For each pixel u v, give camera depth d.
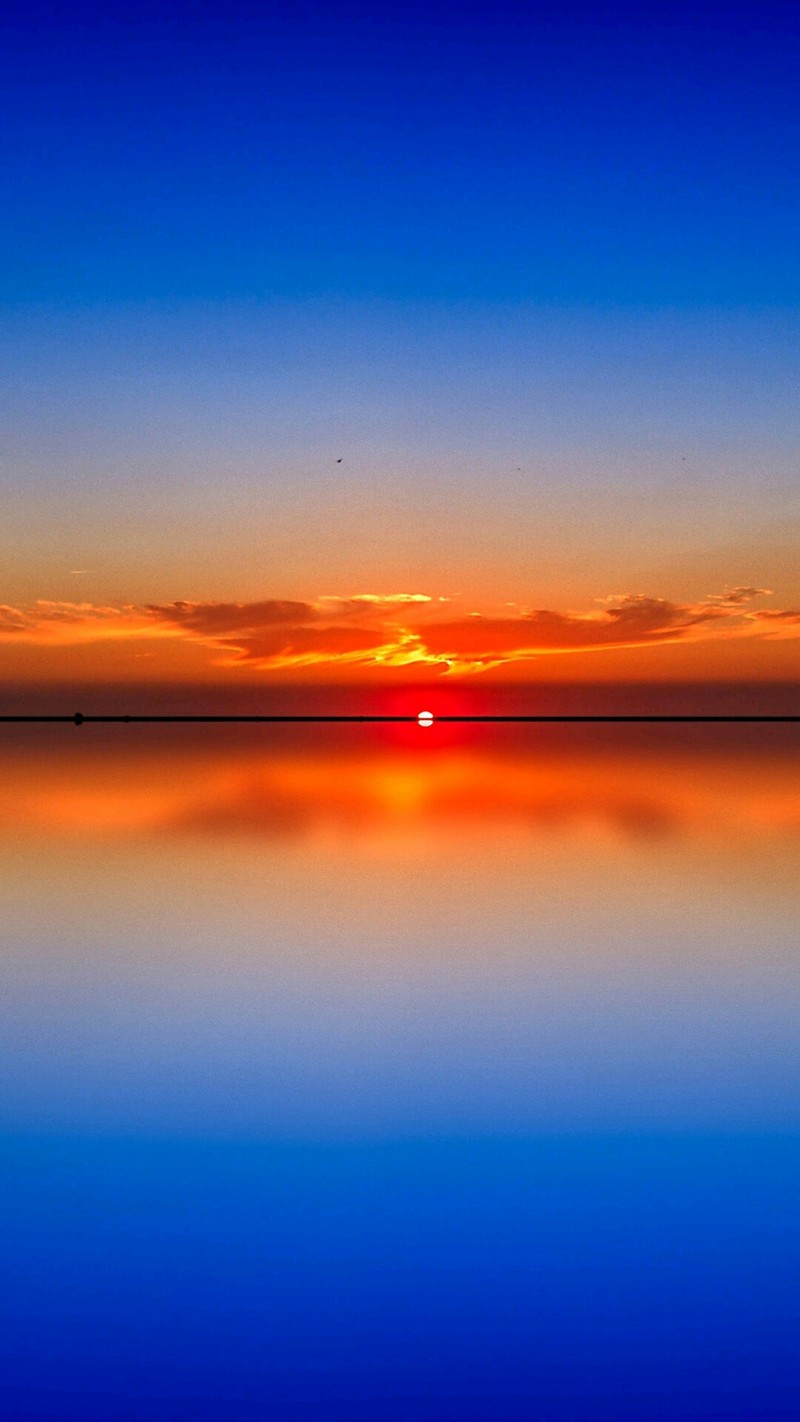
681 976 5.58
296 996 5.32
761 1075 4.36
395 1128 3.91
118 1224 3.30
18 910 6.98
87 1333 2.80
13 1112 4.07
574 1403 2.55
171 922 6.66
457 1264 3.09
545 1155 3.73
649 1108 4.07
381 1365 2.69
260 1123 3.98
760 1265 3.07
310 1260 3.11
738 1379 2.63
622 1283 3.00
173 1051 4.63
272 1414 2.52
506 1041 4.73
